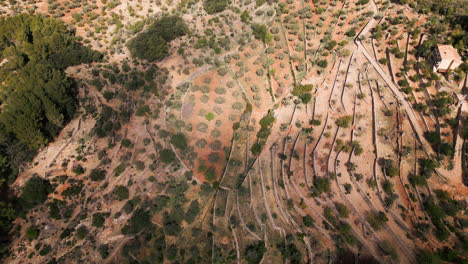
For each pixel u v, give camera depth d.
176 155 73.81
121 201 66.19
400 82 72.12
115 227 63.00
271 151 73.19
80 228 61.22
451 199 56.97
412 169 61.81
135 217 63.53
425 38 76.50
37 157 67.44
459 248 53.22
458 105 64.94
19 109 63.53
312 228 61.44
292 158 70.12
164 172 71.19
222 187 69.81
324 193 64.12
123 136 74.75
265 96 82.50
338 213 61.47
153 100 80.94
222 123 79.25
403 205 59.19
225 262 59.41
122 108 78.69
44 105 67.69
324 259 57.78
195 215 65.88
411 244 55.50
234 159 73.62
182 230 63.88
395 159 63.91
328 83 79.81
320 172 66.75
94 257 58.72
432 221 56.03
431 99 67.44
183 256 60.19
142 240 61.59
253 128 77.62
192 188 70.00
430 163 59.62
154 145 74.69
